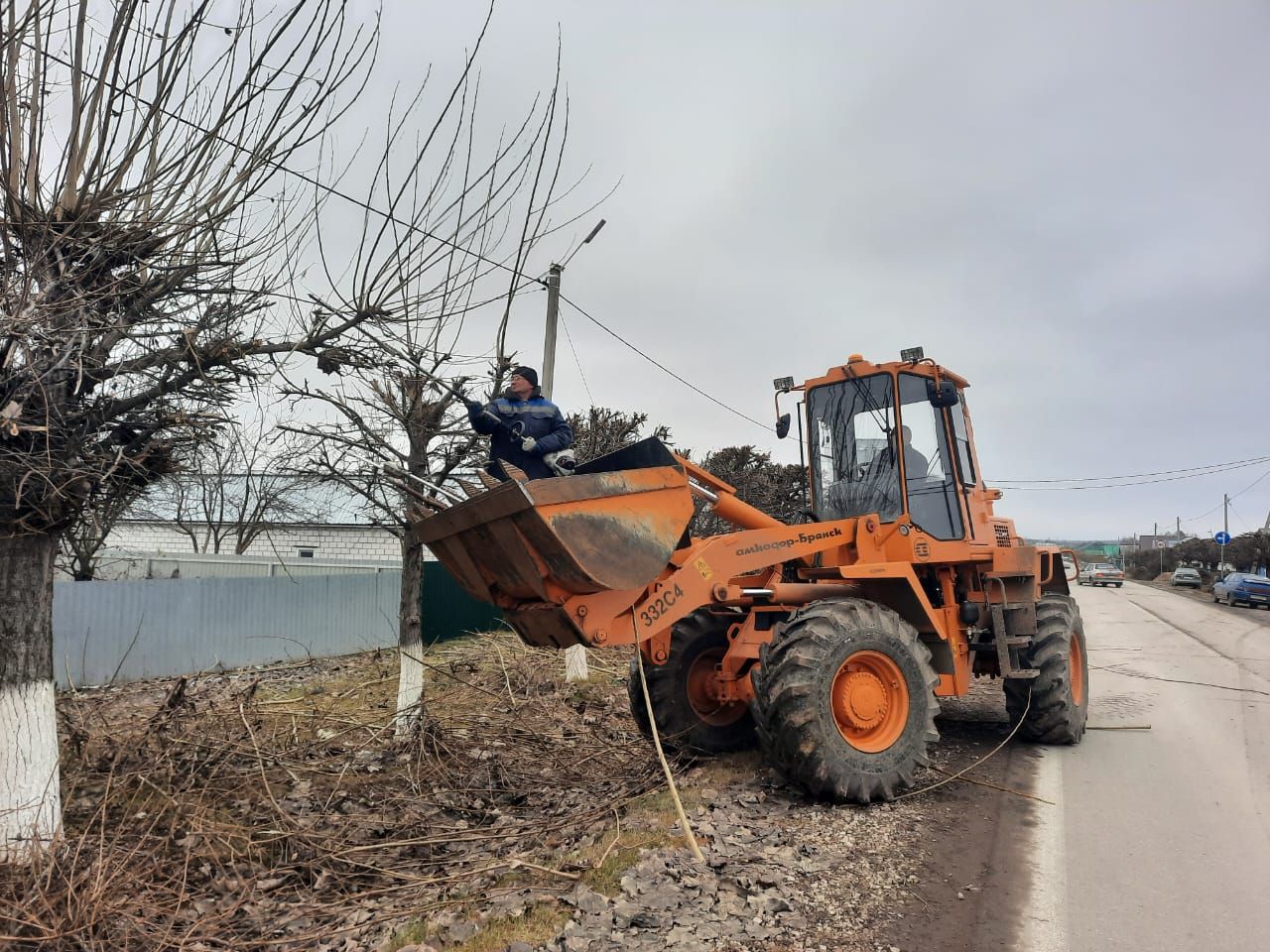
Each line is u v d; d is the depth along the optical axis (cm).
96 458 426
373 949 357
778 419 761
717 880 409
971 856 453
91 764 567
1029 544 851
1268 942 356
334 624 1411
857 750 540
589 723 797
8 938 351
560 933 354
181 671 1190
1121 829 500
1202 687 1048
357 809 561
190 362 454
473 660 1061
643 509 468
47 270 392
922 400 702
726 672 644
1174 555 6819
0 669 420
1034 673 698
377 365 534
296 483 1163
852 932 359
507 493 422
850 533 658
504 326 506
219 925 389
